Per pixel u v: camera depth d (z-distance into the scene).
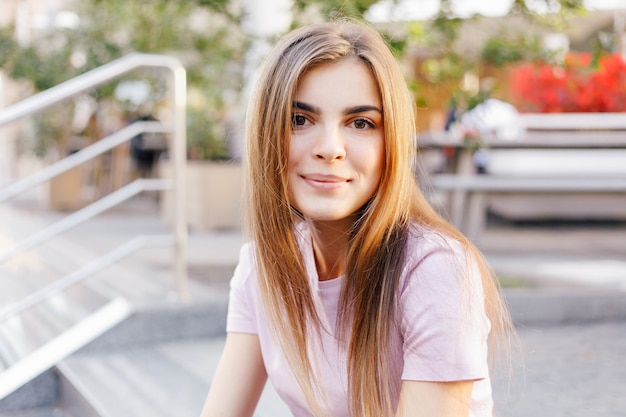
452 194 5.15
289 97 1.24
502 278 3.96
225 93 5.47
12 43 5.72
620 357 2.86
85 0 5.57
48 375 2.84
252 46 4.89
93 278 3.90
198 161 5.98
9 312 2.95
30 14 6.95
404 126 1.26
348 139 1.25
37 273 4.41
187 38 5.32
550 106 5.05
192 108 5.81
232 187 5.92
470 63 3.90
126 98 5.98
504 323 1.39
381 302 1.26
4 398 2.76
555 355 2.89
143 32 5.38
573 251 4.99
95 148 3.35
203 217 5.89
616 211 5.79
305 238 1.36
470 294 1.23
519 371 2.62
